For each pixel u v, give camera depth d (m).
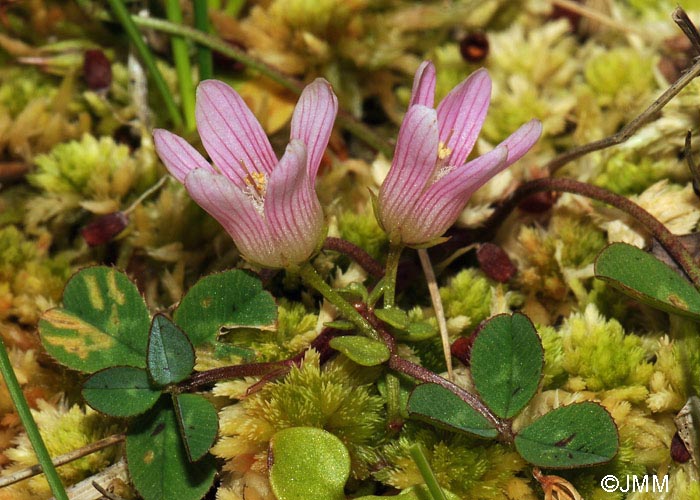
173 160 0.10
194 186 0.09
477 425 0.10
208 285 0.10
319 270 0.11
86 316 0.10
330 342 0.10
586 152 0.11
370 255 0.11
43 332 0.10
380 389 0.10
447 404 0.10
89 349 0.10
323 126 0.10
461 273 0.11
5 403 0.11
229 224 0.10
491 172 0.10
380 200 0.10
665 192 0.11
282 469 0.10
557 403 0.10
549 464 0.10
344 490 0.10
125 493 0.10
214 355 0.10
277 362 0.10
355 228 0.11
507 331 0.10
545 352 0.11
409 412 0.10
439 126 0.10
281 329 0.11
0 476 0.11
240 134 0.10
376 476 0.10
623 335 0.11
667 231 0.11
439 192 0.10
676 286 0.10
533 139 0.10
